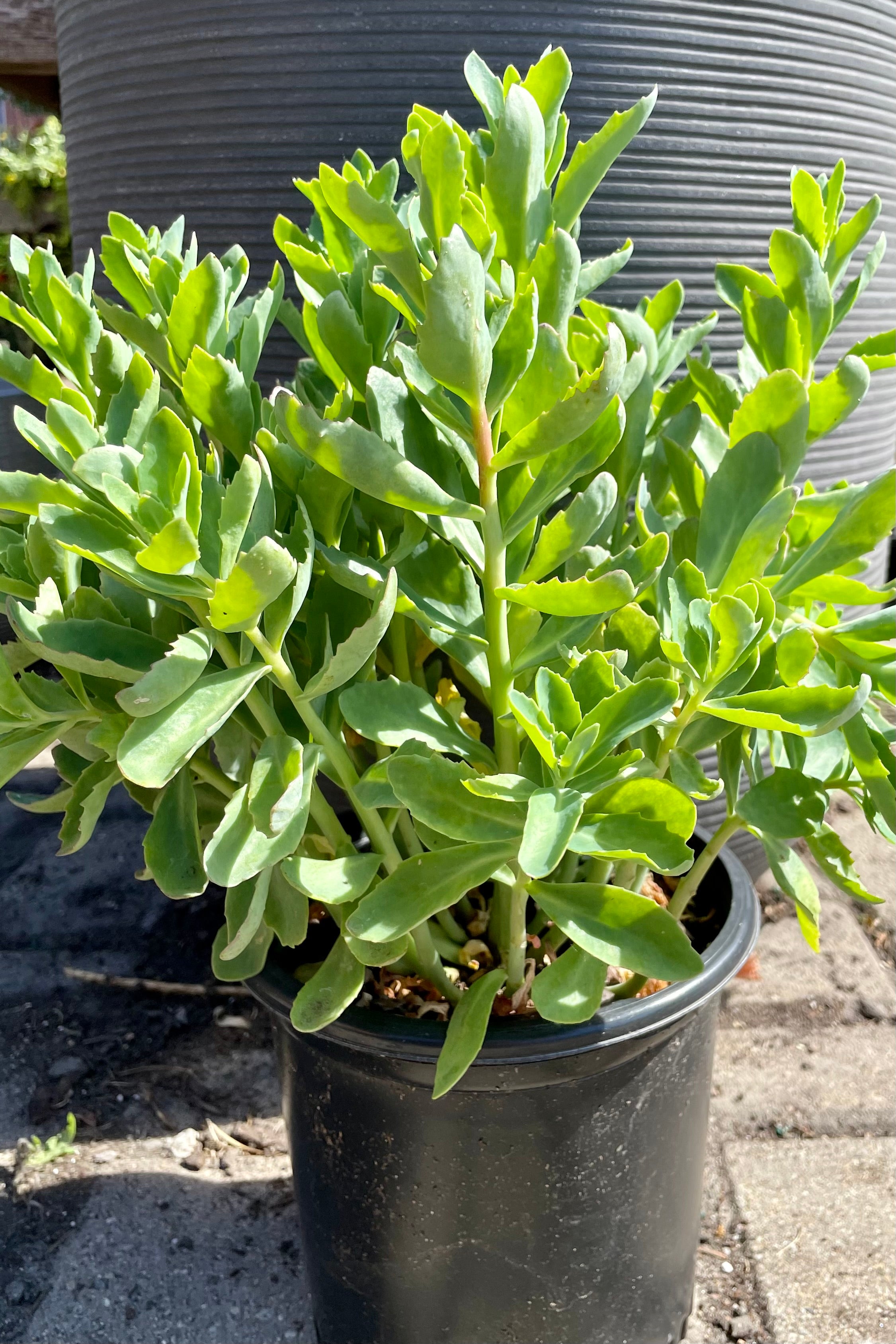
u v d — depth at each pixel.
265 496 0.73
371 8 1.27
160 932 1.85
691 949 0.71
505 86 0.83
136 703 0.62
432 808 0.74
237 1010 1.67
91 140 1.56
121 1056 1.58
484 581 0.80
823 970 1.73
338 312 0.75
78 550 0.64
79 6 1.52
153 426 0.64
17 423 0.67
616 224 1.35
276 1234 1.29
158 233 0.91
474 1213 0.93
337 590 0.87
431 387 0.73
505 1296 0.98
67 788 0.86
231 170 1.38
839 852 0.89
